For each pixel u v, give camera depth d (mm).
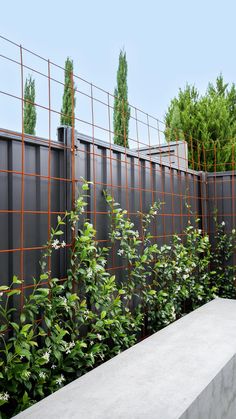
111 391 1768
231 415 2127
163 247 3543
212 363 2082
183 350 2299
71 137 2496
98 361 2617
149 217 3469
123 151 3121
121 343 2764
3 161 2082
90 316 2451
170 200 3963
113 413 1561
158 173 3742
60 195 2477
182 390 1757
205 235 4668
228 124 8688
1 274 2068
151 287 3520
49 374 2156
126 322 2877
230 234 4723
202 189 4758
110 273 2949
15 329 1968
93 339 2629
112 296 2738
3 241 2084
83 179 2521
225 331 2676
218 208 4809
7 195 2104
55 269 2432
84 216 2668
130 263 3066
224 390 2041
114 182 3035
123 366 2070
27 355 1899
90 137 2713
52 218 2408
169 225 3914
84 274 2451
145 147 5289
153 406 1614
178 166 4152
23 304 2170
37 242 2295
